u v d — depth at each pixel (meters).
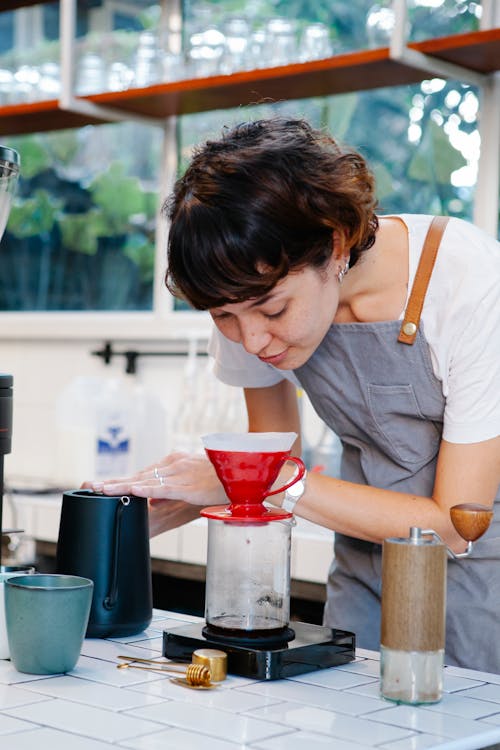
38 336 3.87
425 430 1.76
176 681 1.28
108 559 1.49
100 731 1.09
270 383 1.97
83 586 1.32
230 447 1.33
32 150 4.01
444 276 1.64
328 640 1.38
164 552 2.77
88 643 1.48
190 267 1.39
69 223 3.94
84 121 3.53
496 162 3.00
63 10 3.25
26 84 3.41
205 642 1.35
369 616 1.87
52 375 3.87
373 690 1.27
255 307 1.42
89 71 3.26
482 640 1.74
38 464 3.87
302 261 1.39
